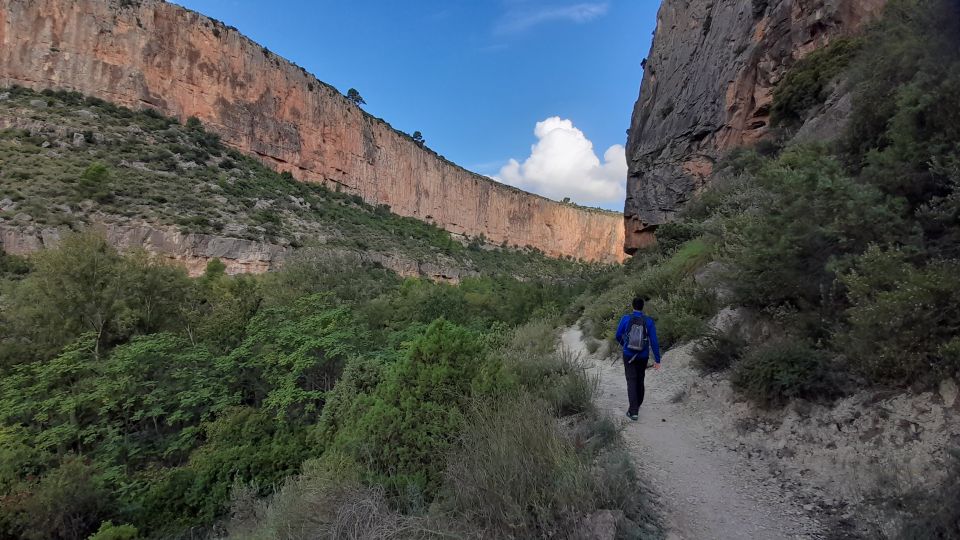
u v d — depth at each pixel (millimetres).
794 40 20578
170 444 10234
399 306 20172
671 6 38469
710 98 27578
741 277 6637
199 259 41750
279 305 14977
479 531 2969
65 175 39625
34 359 14805
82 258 16234
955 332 3641
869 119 6844
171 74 64062
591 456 3932
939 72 5098
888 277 4168
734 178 17219
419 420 4363
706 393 5957
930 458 3236
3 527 7586
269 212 55594
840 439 3957
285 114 79688
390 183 101938
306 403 10258
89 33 57000
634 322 5836
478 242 119875
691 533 3184
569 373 6328
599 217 153375
